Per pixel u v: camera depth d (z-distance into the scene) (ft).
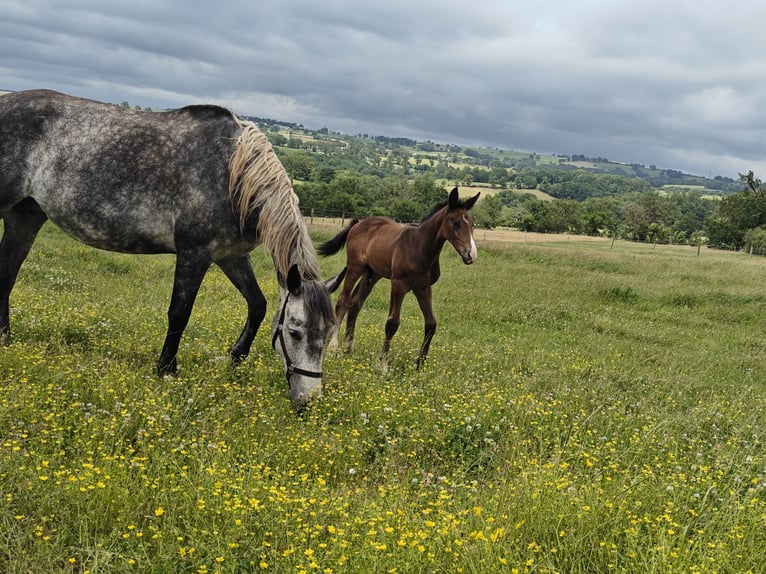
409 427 18.34
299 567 10.46
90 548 10.77
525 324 42.57
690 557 11.48
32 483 12.12
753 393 28.68
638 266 80.48
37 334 23.12
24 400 16.06
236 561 10.72
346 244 33.04
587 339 38.78
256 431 16.70
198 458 14.15
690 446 18.93
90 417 15.57
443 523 11.98
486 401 20.81
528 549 11.65
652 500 14.19
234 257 22.07
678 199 448.65
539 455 16.52
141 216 20.47
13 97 21.04
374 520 11.69
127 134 20.40
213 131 20.63
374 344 30.89
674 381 28.86
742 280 73.00
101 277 39.68
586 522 12.57
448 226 26.27
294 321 18.66
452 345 32.01
